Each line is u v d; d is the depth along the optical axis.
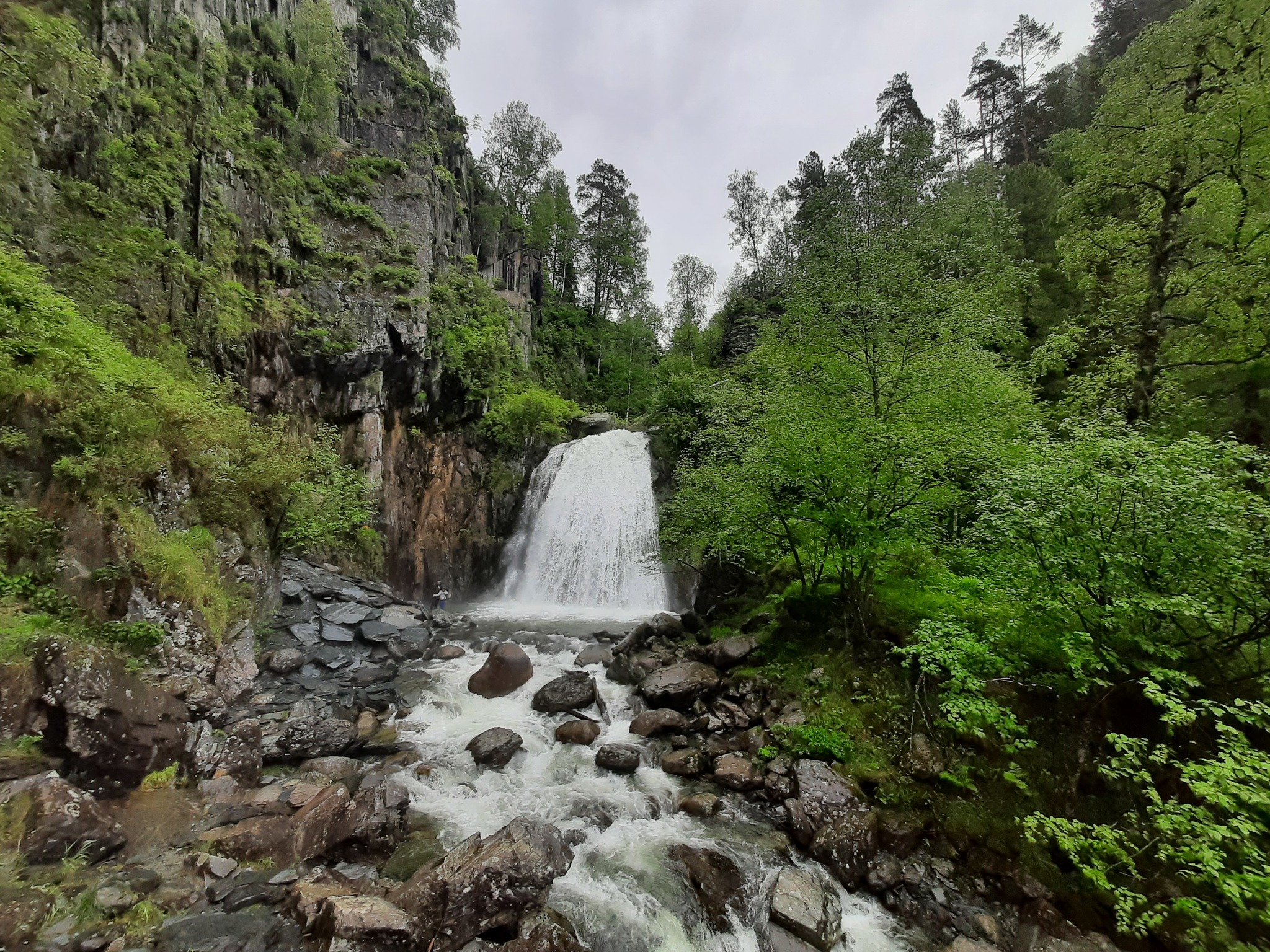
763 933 7.21
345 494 19.22
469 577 29.22
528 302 46.34
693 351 49.16
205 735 9.76
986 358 15.48
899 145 35.38
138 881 6.59
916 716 10.27
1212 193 14.18
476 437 31.36
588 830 8.94
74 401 10.91
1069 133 25.52
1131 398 15.18
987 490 10.59
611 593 27.47
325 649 15.22
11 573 9.28
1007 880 7.78
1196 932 6.11
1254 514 6.96
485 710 13.17
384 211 29.84
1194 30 14.25
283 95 27.98
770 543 14.76
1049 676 8.60
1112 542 7.29
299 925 6.43
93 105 18.70
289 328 23.70
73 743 7.85
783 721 11.28
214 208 21.81
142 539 11.15
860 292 14.07
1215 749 7.27
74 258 17.12
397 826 8.51
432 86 39.34
